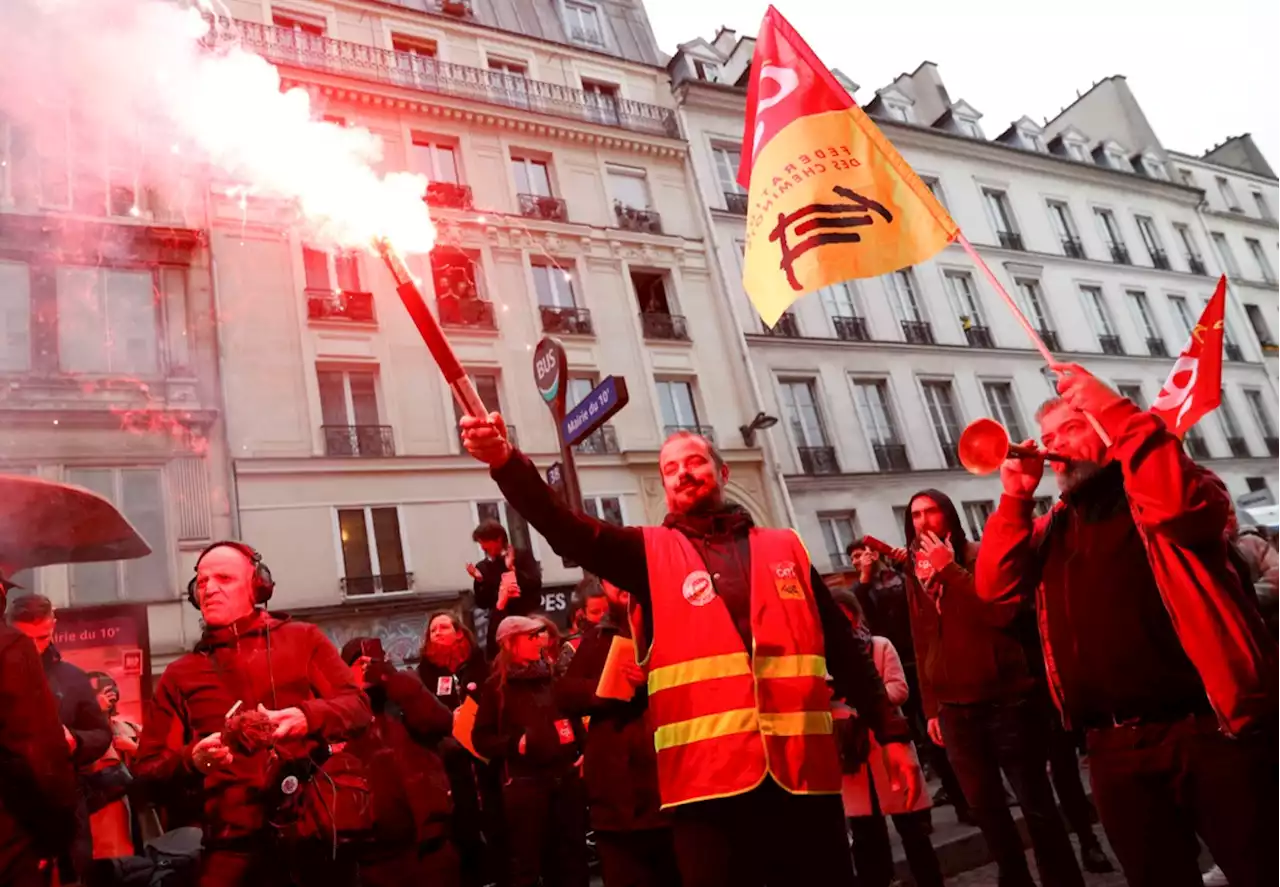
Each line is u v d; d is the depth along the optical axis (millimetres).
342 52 16375
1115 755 2406
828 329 20312
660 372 17750
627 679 3490
